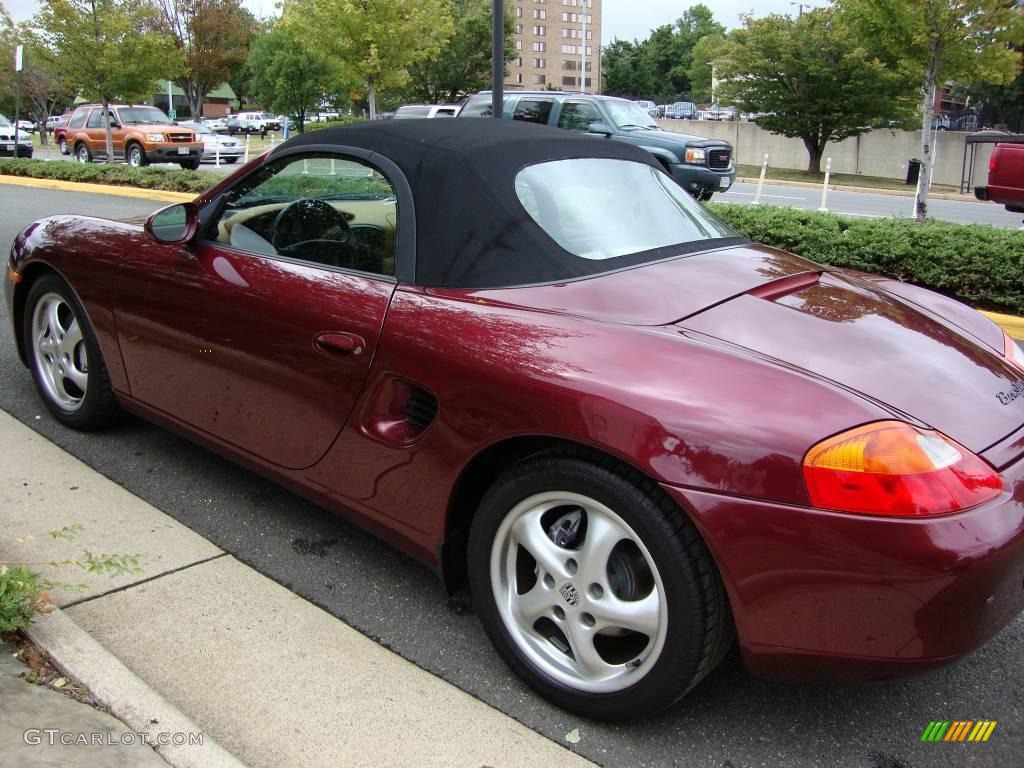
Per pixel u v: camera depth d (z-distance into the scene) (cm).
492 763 210
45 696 211
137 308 337
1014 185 1087
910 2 944
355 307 262
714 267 270
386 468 255
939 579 182
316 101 4747
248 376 295
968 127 3512
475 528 236
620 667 216
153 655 246
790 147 3216
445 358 235
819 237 733
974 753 219
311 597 280
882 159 2936
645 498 200
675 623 200
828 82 2750
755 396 200
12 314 413
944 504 184
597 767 211
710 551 194
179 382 327
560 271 251
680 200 316
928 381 217
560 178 281
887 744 222
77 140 2361
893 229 714
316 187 293
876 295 279
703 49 9056
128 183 1612
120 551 300
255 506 339
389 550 311
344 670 243
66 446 386
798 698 239
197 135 2297
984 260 654
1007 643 268
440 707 230
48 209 1266
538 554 223
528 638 232
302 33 1689
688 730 225
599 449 205
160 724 205
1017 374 245
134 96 1995
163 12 4231
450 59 4381
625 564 211
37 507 329
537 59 13250
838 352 223
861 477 185
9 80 3912
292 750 212
